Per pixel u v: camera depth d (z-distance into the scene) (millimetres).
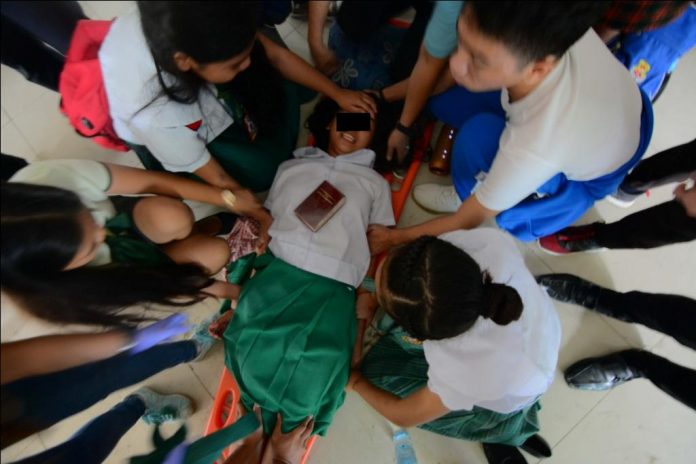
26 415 917
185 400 1531
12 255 801
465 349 999
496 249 1126
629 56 1279
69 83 1097
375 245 1515
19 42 1223
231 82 1231
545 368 1032
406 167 1707
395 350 1428
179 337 1588
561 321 1627
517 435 1313
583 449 1508
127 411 1352
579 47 981
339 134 1549
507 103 1106
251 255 1509
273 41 1501
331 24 1938
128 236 1168
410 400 1173
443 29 956
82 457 1092
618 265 1662
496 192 1107
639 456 1492
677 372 1285
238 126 1471
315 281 1394
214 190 1404
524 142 1008
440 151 1701
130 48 972
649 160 1309
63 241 853
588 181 1262
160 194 1339
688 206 1026
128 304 1101
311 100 1873
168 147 1191
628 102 1069
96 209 1063
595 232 1483
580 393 1558
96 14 1796
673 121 1750
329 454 1519
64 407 1012
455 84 1482
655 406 1528
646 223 1216
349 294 1416
